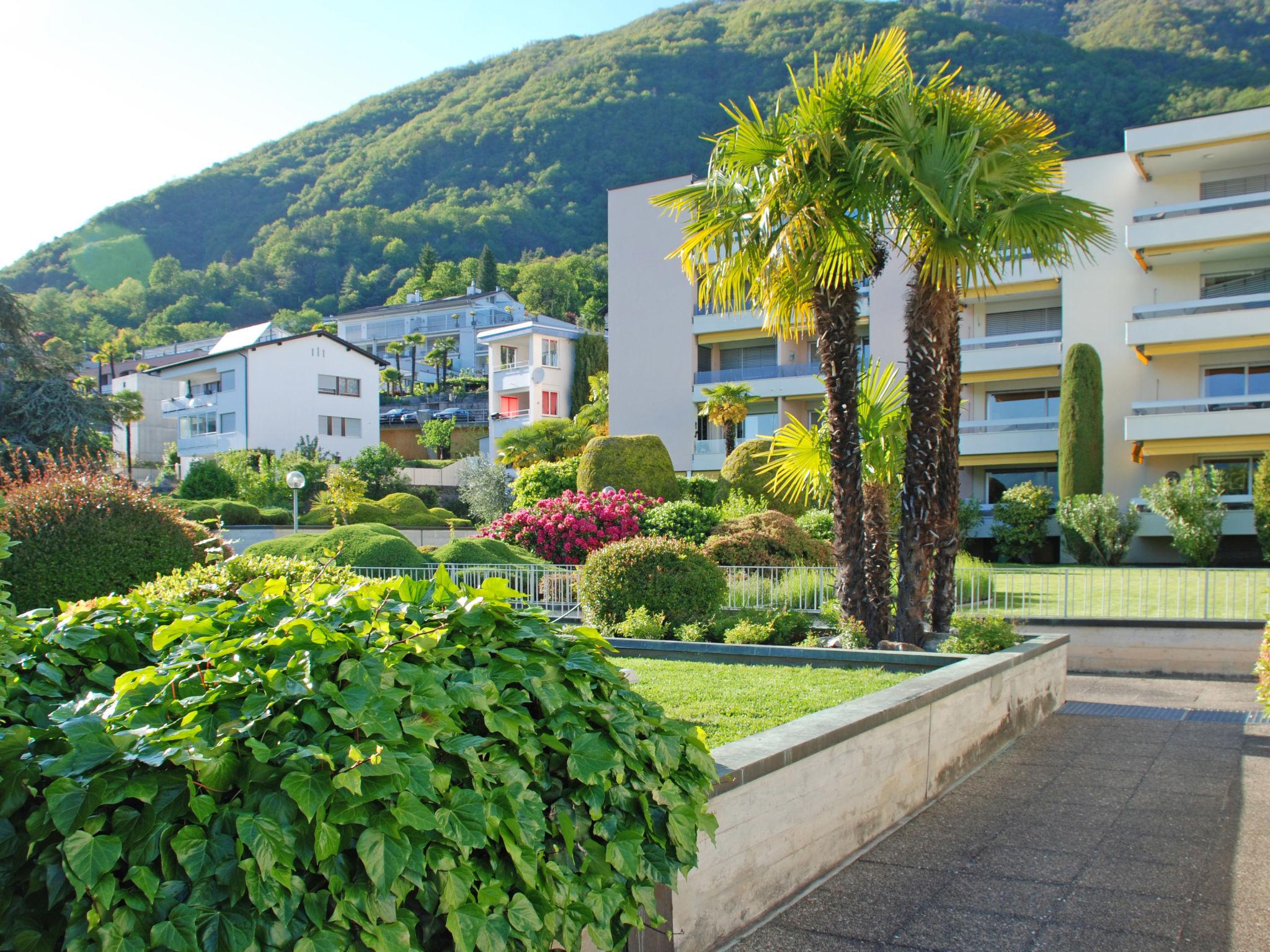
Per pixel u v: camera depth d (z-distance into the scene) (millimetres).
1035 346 29469
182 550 11297
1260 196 26547
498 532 18906
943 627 9656
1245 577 15805
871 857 4578
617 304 38094
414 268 121250
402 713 2379
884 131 8492
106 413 33906
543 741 2621
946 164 8422
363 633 2592
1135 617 10828
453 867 2205
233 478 37312
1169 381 28422
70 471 12062
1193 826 5113
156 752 2033
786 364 35156
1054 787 5906
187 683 2340
